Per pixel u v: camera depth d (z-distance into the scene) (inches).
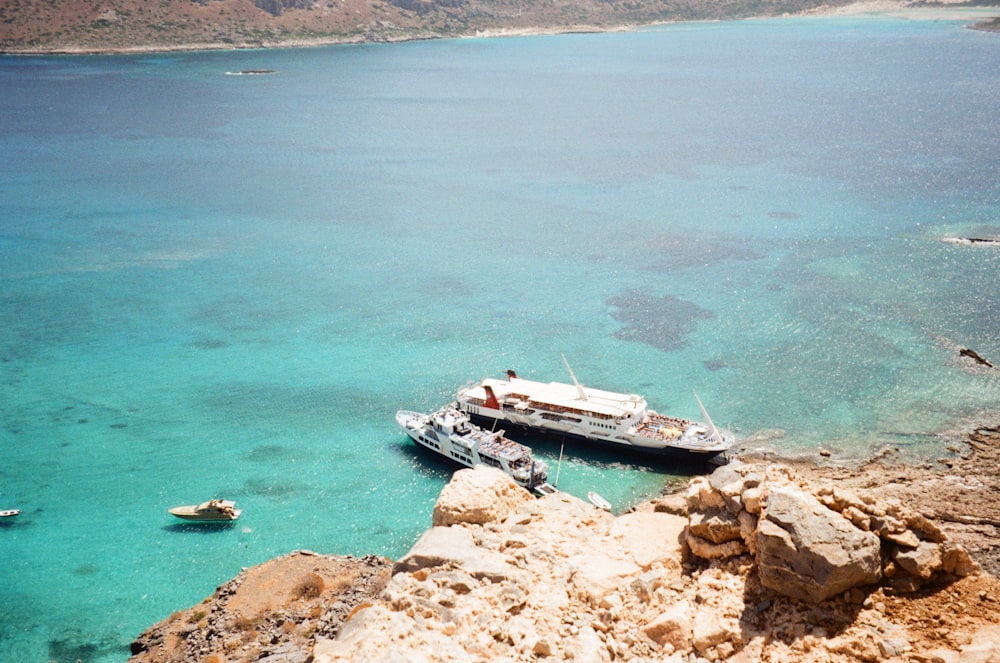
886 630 1061.8
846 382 3767.2
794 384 3779.5
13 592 2596.0
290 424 3636.8
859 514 1164.5
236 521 2955.2
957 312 4443.9
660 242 5826.8
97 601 2546.8
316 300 4977.9
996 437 3255.4
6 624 2453.2
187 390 3941.9
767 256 5442.9
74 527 2938.0
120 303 4970.5
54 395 3912.4
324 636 1850.4
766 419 3501.5
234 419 3681.1
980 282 4847.4
